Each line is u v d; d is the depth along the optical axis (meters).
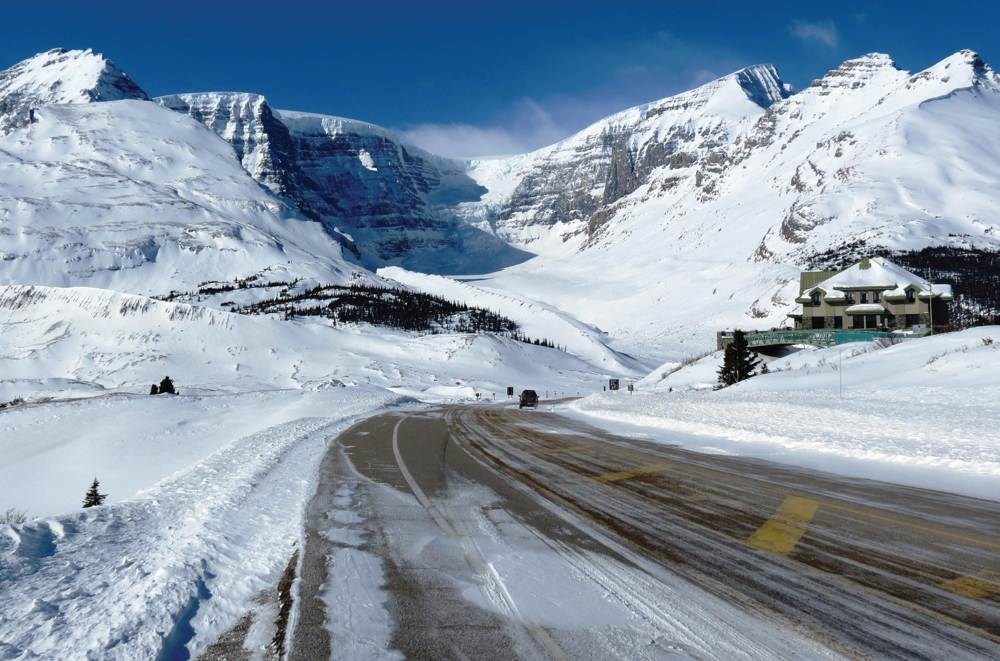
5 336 143.00
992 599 5.59
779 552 7.01
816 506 9.20
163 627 5.12
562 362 149.50
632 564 6.70
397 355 138.00
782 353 60.50
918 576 6.19
